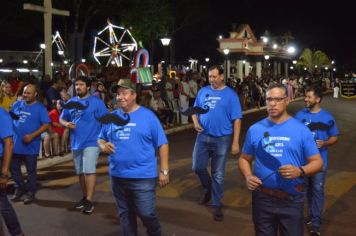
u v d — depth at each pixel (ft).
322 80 177.37
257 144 14.12
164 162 16.75
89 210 23.90
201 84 73.97
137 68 48.34
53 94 42.16
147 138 16.43
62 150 39.32
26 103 25.63
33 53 129.18
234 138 23.38
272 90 13.91
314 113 20.88
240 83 98.17
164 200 26.40
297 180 13.75
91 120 23.79
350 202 26.48
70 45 41.37
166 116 60.75
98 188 29.14
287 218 13.85
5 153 18.45
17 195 26.25
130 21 127.85
